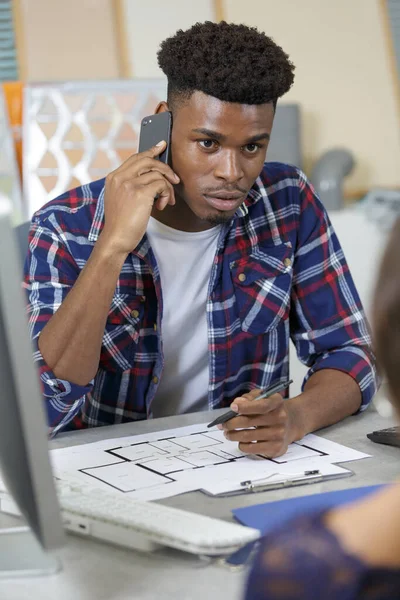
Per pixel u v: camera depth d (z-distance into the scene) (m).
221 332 1.82
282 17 4.46
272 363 1.90
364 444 1.49
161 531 1.03
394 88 4.64
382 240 0.58
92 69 4.21
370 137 4.60
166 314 1.78
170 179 1.61
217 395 1.84
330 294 1.88
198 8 4.34
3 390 0.90
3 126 3.71
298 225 1.90
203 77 1.52
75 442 1.50
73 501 1.13
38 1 4.18
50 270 1.71
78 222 1.76
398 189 4.64
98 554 1.05
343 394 1.64
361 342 1.83
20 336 0.84
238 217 1.81
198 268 1.79
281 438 1.40
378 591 0.54
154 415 1.87
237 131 1.54
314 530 0.58
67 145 3.77
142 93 3.87
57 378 1.56
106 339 1.75
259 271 1.84
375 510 0.57
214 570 1.00
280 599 0.55
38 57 4.17
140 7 4.27
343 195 4.14
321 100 4.53
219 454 1.42
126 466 1.36
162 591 0.95
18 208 3.71
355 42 4.58
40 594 0.95
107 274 1.57
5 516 1.17
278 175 1.92
